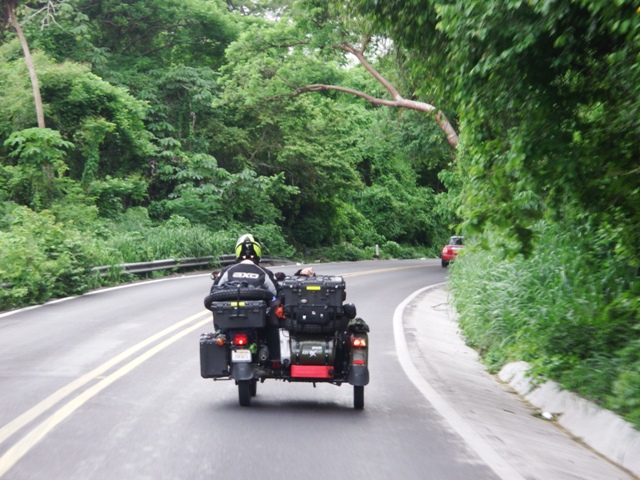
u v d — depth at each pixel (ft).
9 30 129.90
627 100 27.68
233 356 26.94
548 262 43.96
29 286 59.11
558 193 29.91
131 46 150.41
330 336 27.45
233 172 146.51
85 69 115.65
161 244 98.84
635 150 28.48
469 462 20.77
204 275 93.35
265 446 21.88
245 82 120.47
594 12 22.59
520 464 20.92
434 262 158.61
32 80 107.76
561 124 28.89
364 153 192.85
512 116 30.17
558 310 37.81
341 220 173.37
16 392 28.73
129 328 46.85
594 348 32.55
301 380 27.55
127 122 121.29
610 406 26.14
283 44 116.06
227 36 153.58
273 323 27.40
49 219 71.92
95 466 19.56
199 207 128.06
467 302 53.16
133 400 27.76
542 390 31.81
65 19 134.31
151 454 20.75
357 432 23.90
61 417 24.79
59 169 108.27
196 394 29.30
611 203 30.19
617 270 36.81
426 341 45.88
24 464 19.67
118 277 79.10
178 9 145.48
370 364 37.60
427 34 37.35
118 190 116.67
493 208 30.55
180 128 138.72
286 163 147.54
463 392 31.71
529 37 25.14
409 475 19.39
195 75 138.21
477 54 27.55
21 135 104.53
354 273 103.30
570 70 27.86
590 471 21.48
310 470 19.58
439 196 113.50
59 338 42.73
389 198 198.80
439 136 105.60
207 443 22.06
